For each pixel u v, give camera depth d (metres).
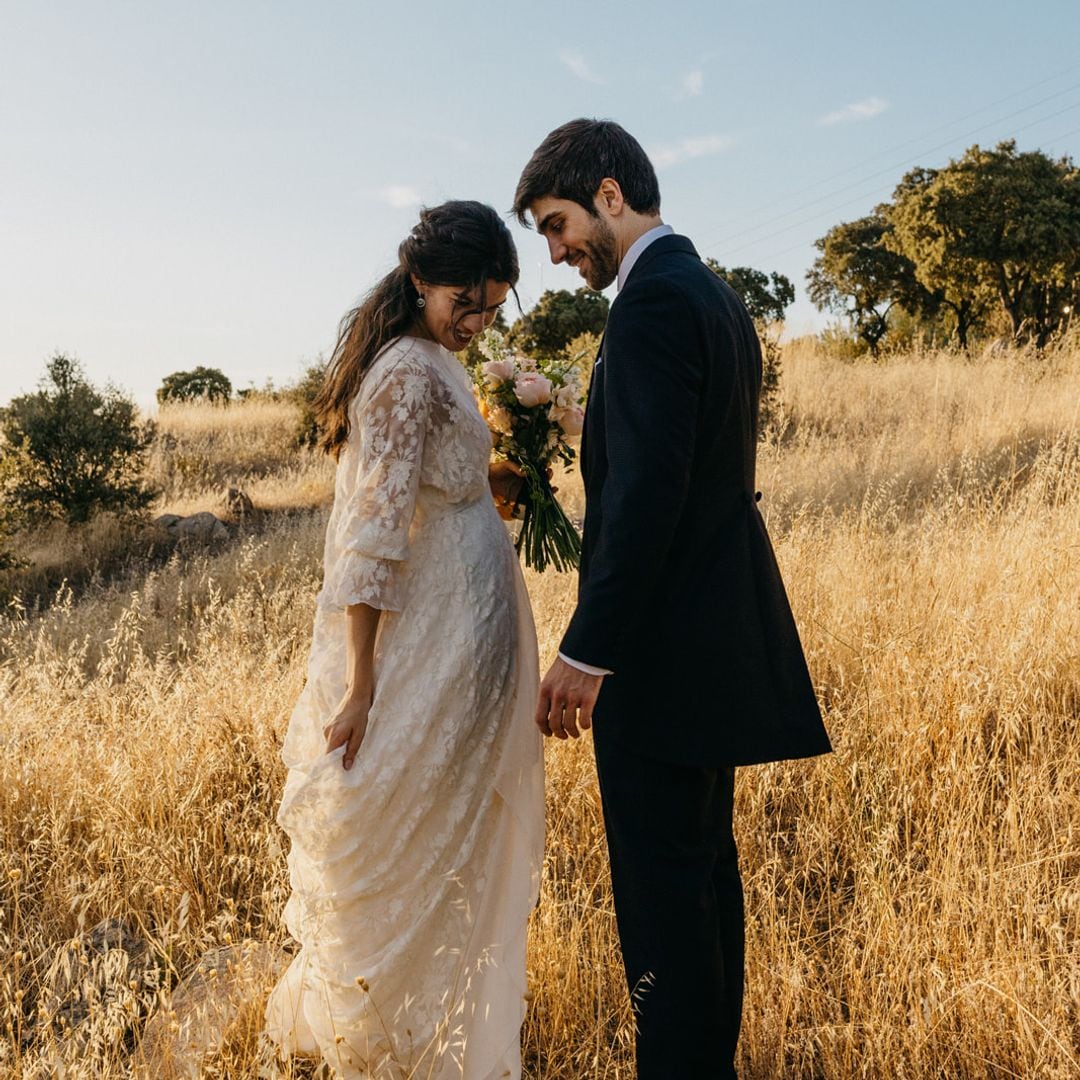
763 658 1.95
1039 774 2.88
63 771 3.51
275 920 2.62
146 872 2.84
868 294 30.61
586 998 2.31
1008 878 2.44
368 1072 2.11
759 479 8.35
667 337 1.74
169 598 7.54
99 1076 1.95
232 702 4.01
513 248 2.16
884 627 4.11
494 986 2.16
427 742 2.07
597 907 2.69
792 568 4.91
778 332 15.24
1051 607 3.88
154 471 14.61
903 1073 2.05
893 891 2.50
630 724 1.92
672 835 1.93
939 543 5.09
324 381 2.23
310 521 10.30
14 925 2.66
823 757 3.17
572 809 3.08
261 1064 2.06
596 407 1.95
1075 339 11.75
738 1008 2.09
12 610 8.59
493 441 2.55
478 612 2.15
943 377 12.28
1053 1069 1.93
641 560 1.71
